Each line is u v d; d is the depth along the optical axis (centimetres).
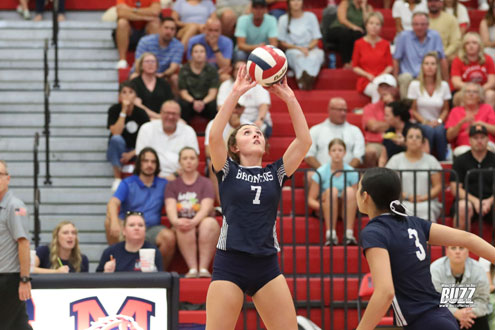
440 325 816
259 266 906
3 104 2003
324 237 1652
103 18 2275
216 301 905
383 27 2316
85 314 1198
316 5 2428
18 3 2312
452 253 1320
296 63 2041
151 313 1195
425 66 1930
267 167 936
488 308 1329
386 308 802
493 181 1546
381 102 1898
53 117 1962
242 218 905
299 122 930
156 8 2131
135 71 1933
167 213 1589
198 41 2062
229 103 914
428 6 2169
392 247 830
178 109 1742
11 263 1221
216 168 919
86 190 1798
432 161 1688
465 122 1802
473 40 1992
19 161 1898
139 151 1744
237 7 2245
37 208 1608
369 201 869
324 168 1669
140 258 1407
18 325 1209
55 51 2016
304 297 1559
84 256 1501
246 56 2072
